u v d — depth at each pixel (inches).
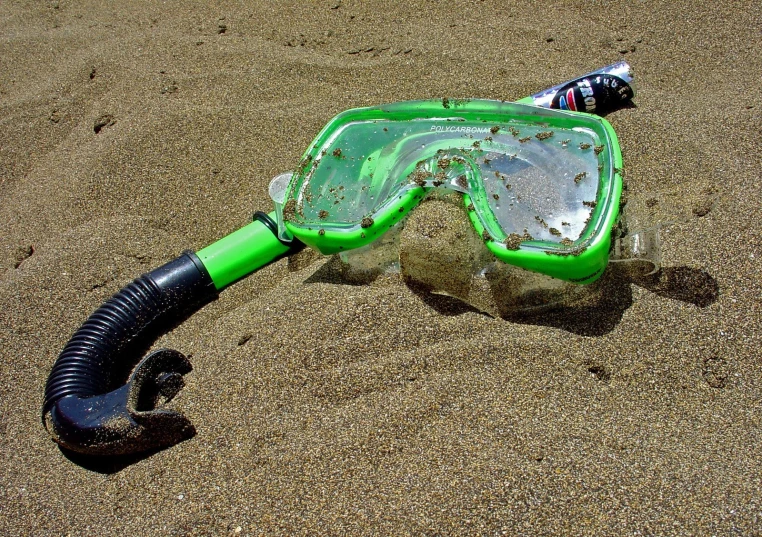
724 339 15.5
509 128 16.9
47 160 23.9
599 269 15.2
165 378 16.2
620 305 16.2
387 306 16.4
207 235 20.6
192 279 18.3
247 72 25.5
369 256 16.9
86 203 21.7
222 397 15.9
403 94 23.5
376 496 13.8
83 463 15.7
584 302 16.3
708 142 19.8
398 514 13.4
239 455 15.0
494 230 15.6
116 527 14.5
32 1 32.6
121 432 15.1
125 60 27.1
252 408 15.6
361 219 16.4
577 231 15.2
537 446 14.1
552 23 25.7
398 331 16.1
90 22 30.5
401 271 16.8
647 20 25.1
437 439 14.5
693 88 22.1
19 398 17.3
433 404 15.0
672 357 15.4
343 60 25.6
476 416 14.8
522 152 16.5
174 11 30.1
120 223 20.8
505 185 16.0
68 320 18.6
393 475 14.1
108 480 15.3
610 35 24.7
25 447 16.3
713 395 14.8
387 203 16.2
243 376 16.1
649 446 14.0
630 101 21.6
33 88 26.8
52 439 16.2
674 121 20.6
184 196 21.5
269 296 17.9
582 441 14.1
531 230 15.4
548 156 16.2
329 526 13.5
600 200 15.2
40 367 17.9
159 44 27.8
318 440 14.8
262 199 21.2
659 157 19.6
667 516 12.8
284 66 25.5
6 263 20.5
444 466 14.0
